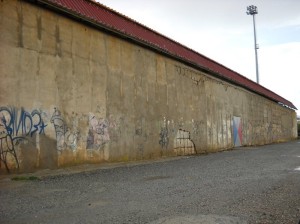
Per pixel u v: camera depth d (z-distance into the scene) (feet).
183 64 71.61
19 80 36.09
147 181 30.63
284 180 30.73
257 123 124.16
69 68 42.50
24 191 25.36
